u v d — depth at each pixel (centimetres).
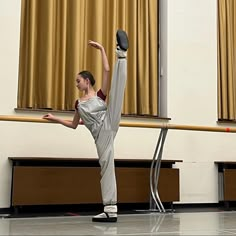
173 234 236
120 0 424
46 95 380
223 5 473
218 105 460
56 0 398
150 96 427
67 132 385
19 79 381
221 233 242
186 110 438
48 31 384
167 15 440
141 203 393
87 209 380
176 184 395
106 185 287
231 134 459
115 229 254
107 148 286
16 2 376
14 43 373
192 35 450
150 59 429
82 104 289
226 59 467
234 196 425
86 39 405
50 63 383
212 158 445
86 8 408
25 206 358
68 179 353
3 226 266
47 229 252
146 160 387
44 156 375
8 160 361
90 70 404
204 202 435
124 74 285
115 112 286
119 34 285
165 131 373
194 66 447
